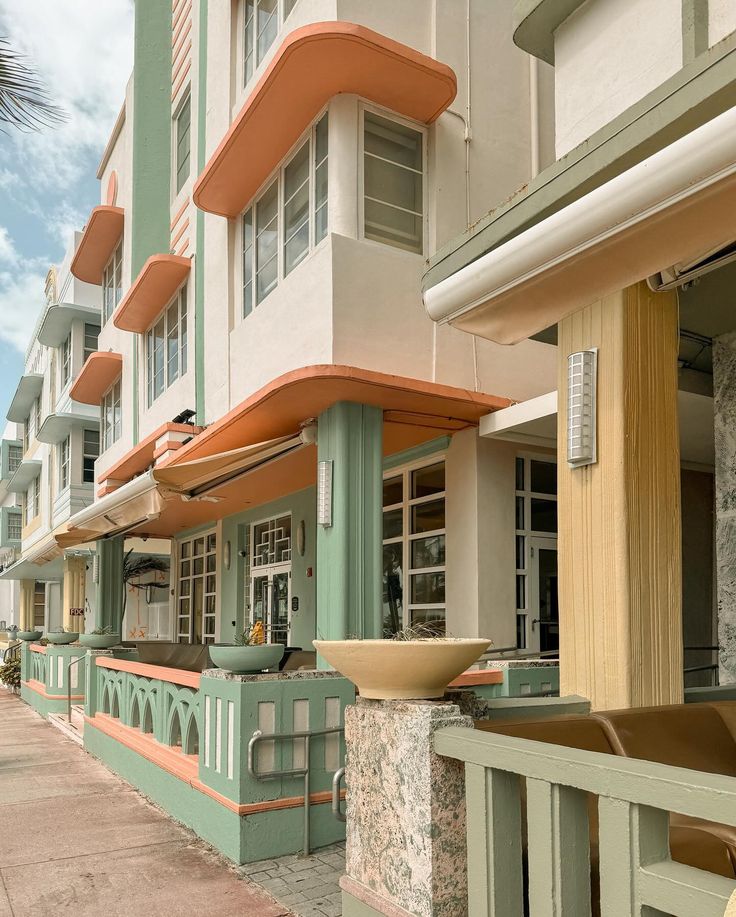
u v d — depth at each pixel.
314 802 5.42
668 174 2.46
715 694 4.65
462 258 4.18
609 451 4.17
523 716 3.74
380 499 7.04
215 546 14.52
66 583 19.36
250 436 8.27
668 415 4.35
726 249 3.96
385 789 2.95
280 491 11.53
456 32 8.36
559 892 2.24
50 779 8.09
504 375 8.09
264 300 8.57
